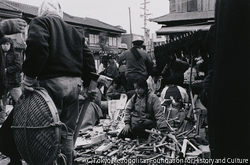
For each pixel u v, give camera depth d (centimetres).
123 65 735
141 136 408
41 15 272
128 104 437
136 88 424
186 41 554
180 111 510
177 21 1119
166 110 520
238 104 163
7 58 529
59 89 249
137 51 652
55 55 250
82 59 281
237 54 163
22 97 243
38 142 220
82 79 299
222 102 168
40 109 221
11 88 542
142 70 646
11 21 270
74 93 265
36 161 224
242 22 161
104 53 985
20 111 233
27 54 233
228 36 165
